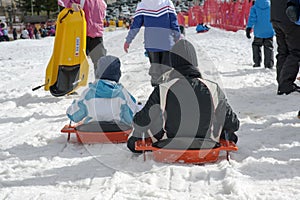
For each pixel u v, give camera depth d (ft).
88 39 22.09
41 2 207.51
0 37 109.60
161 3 19.13
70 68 21.42
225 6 86.02
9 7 204.64
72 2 21.72
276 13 19.51
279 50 20.84
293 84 20.38
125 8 229.45
